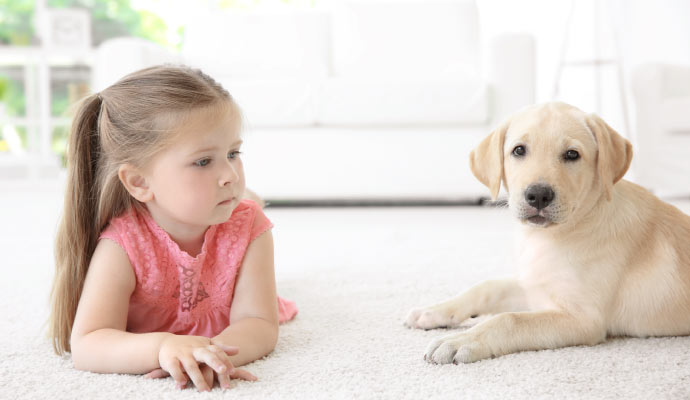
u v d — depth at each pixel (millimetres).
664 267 1356
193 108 1148
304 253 2453
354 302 1637
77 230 1244
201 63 4582
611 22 4867
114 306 1189
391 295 1709
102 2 7359
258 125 3994
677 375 1083
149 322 1299
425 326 1391
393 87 3896
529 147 1354
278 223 3391
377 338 1313
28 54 6332
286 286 1844
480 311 1433
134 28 7473
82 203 1247
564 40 4949
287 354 1219
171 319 1307
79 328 1154
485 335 1201
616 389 1016
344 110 3922
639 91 4258
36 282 1938
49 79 6500
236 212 1322
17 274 2070
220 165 1177
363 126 3969
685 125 3992
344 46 4621
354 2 4699
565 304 1314
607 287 1323
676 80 4219
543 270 1355
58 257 1262
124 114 1187
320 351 1230
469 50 4531
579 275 1321
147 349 1083
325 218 3592
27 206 4457
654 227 1398
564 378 1068
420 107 3881
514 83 3906
